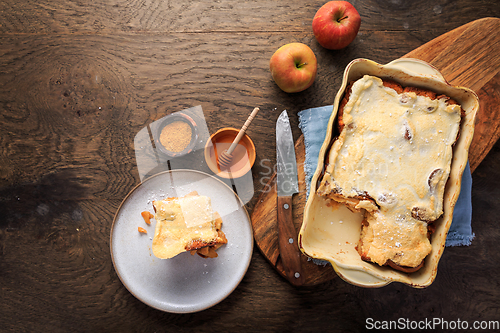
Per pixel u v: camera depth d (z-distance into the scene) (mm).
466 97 554
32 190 660
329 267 624
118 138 661
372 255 556
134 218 629
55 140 663
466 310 659
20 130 663
